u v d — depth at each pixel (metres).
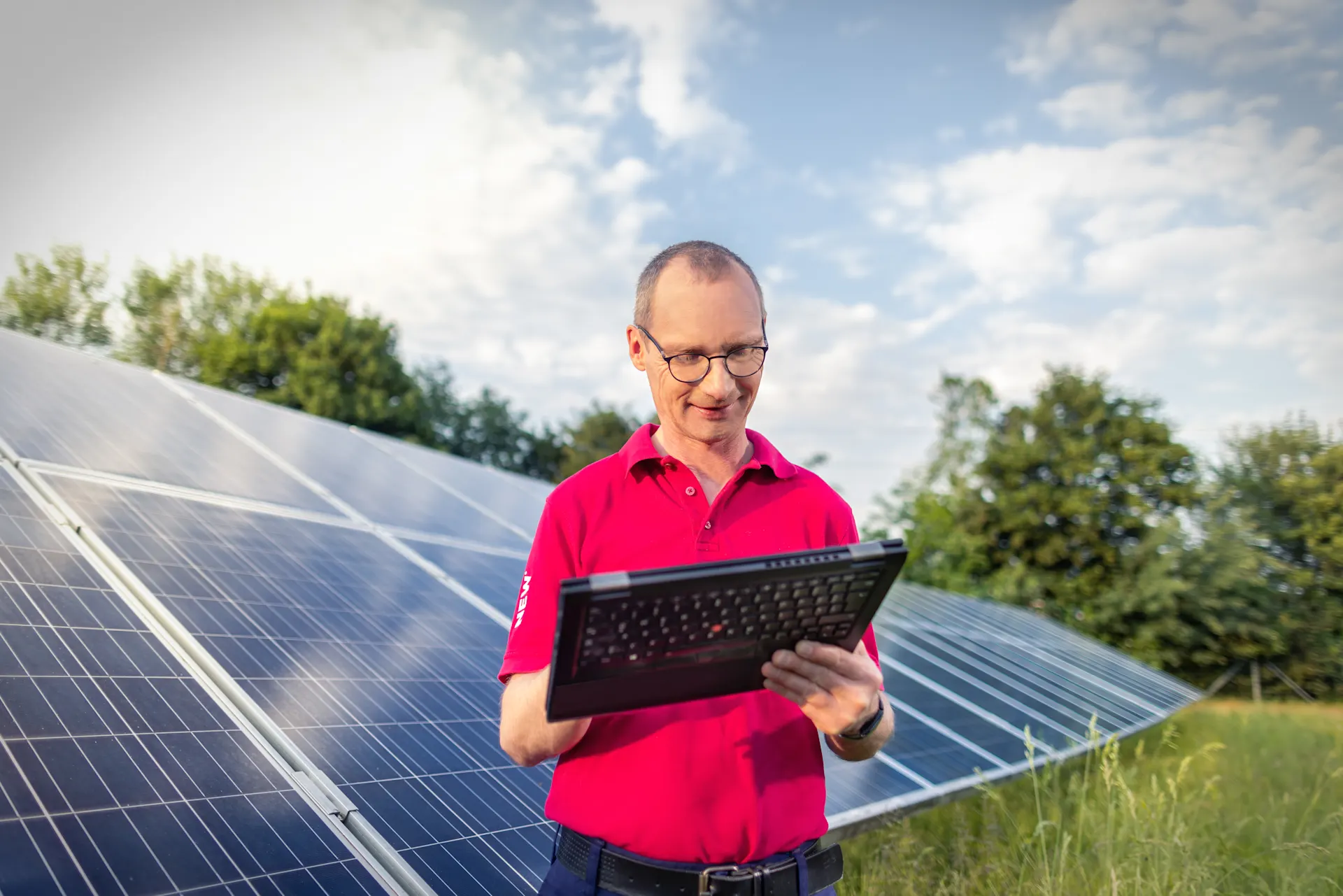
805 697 1.73
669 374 1.90
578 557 2.02
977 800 6.11
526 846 3.12
